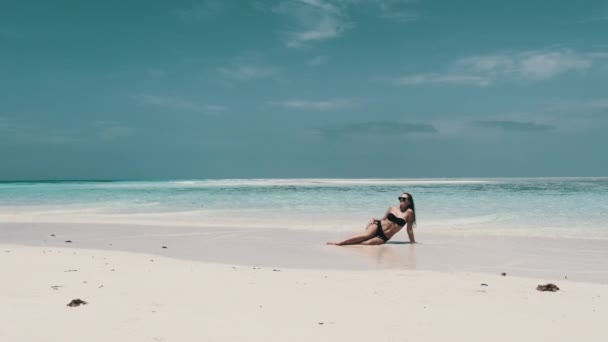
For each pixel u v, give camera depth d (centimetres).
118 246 1133
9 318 497
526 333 468
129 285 671
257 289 657
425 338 450
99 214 1972
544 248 1105
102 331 455
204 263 896
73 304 552
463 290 661
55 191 4141
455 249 1102
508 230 1438
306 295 622
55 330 457
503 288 676
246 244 1180
